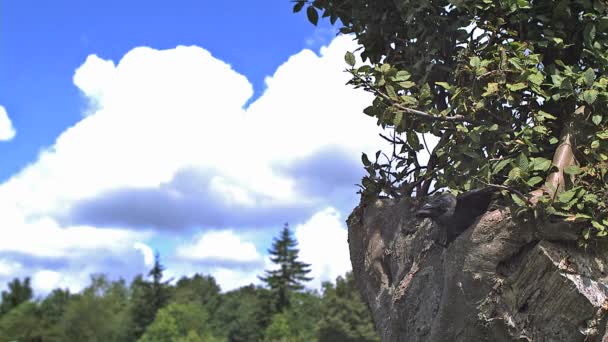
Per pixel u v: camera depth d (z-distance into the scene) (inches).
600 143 165.5
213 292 4697.3
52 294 3056.1
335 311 2498.8
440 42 193.0
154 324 3289.9
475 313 157.2
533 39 185.8
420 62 194.9
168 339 3233.3
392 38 216.7
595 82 168.7
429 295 183.2
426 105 180.1
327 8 223.8
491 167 172.6
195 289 4557.1
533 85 171.2
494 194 159.2
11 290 2736.2
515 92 174.1
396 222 210.7
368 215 220.7
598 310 145.3
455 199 165.9
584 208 153.3
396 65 213.9
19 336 2581.2
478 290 155.2
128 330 3255.4
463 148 176.9
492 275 153.1
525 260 151.6
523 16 182.2
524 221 151.3
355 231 225.9
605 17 179.3
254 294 4284.0
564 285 146.9
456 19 197.0
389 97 175.5
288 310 3612.2
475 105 173.5
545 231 151.0
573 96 173.2
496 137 177.0
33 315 2701.8
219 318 3725.4
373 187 221.5
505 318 153.7
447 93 200.8
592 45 184.2
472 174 179.6
